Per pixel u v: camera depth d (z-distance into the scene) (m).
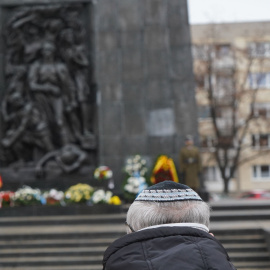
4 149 18.62
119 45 19.00
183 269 1.98
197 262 2.01
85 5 19.55
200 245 2.10
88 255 11.70
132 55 18.91
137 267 2.02
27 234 12.66
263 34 45.59
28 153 18.84
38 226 14.13
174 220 2.25
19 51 19.23
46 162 18.33
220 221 14.05
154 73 18.77
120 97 18.72
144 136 18.44
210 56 40.81
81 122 19.02
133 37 19.02
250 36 49.81
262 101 48.81
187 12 19.03
